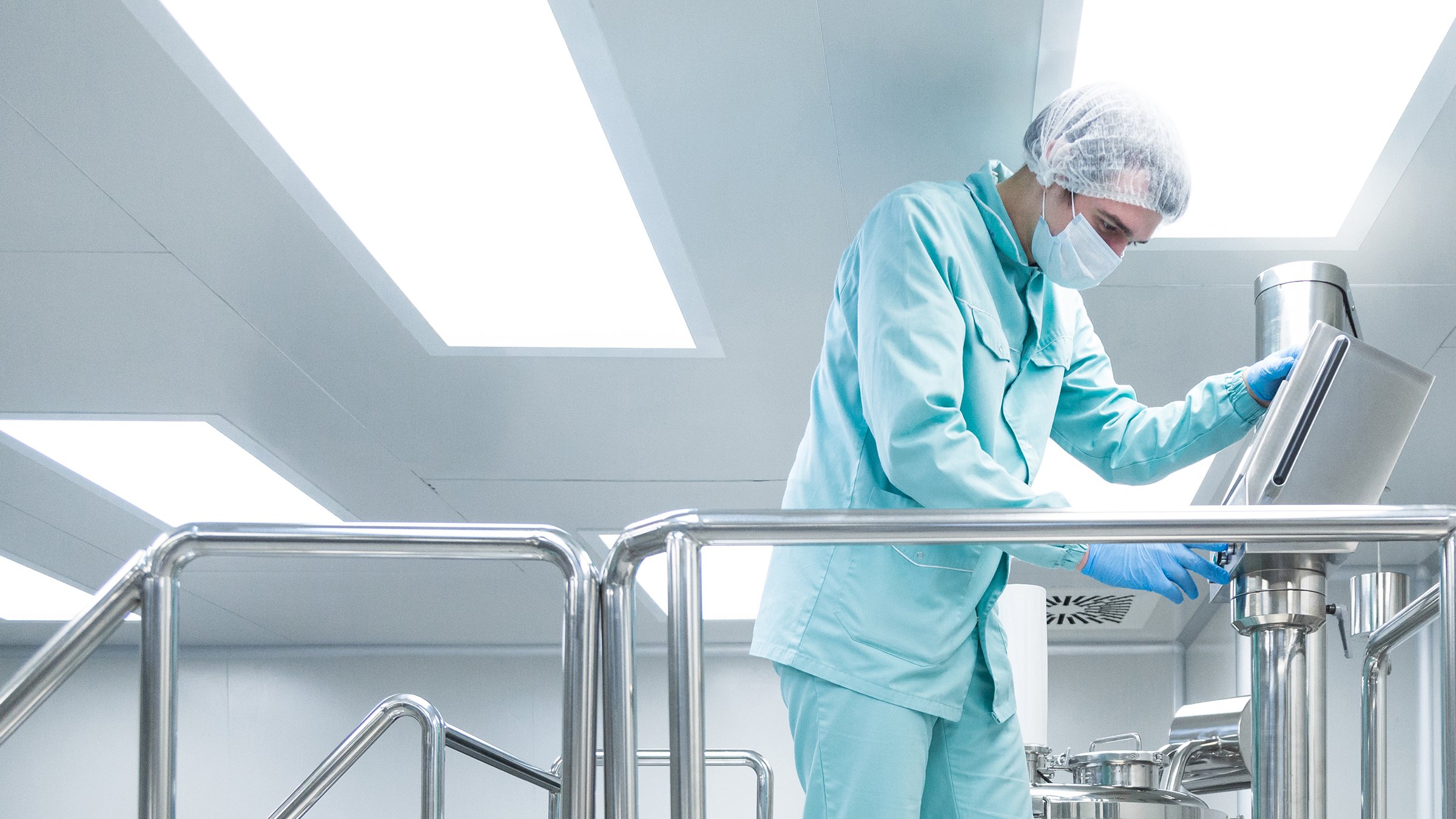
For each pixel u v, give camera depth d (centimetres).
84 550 560
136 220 304
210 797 736
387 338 369
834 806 161
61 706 738
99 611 141
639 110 269
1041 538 141
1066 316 208
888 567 168
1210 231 309
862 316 173
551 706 743
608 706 139
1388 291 332
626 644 141
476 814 735
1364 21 241
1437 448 441
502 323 372
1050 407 192
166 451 457
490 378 396
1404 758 516
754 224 310
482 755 244
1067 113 189
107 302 344
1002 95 259
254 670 755
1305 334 206
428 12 245
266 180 289
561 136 289
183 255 320
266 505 512
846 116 269
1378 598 222
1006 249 188
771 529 140
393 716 224
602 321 373
